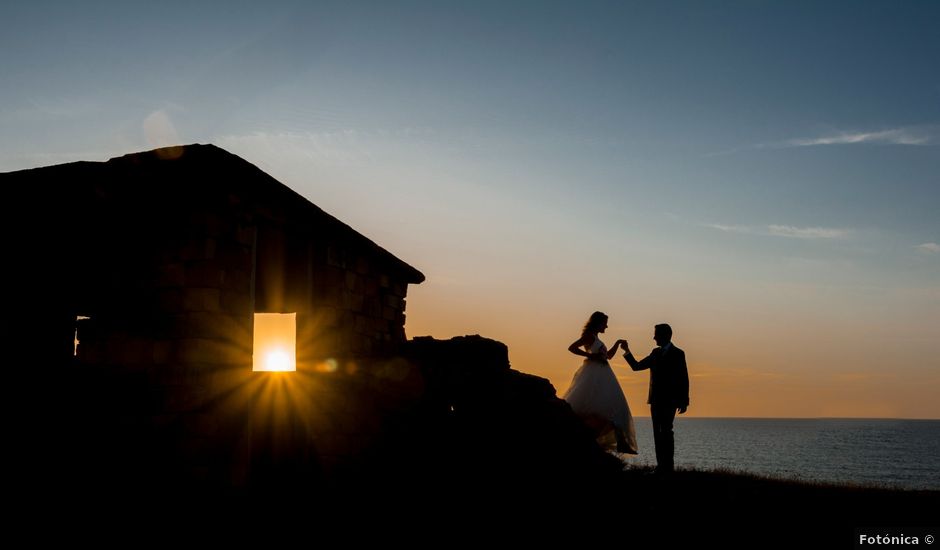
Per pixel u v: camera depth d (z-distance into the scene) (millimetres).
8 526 7707
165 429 8117
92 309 8820
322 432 10289
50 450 8422
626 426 11727
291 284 10930
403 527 8016
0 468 8383
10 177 9234
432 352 12188
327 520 8477
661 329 10875
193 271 8375
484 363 11992
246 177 8812
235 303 8758
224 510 8125
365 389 10484
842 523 7961
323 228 10797
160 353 8312
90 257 8969
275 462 9867
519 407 11023
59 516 7965
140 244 8711
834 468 89812
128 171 8727
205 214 8438
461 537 7539
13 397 8812
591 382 11852
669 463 10609
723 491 9711
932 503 9125
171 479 7988
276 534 7863
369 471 9930
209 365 8266
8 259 9445
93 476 8227
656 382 10758
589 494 9305
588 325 12156
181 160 8398
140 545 7445
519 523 8055
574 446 10625
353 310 11758
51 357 9086
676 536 7453
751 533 7535
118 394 8414
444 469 9969
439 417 10812
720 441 195750
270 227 10062
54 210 9328
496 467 9984
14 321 9273
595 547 7117
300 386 10461
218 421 8258
